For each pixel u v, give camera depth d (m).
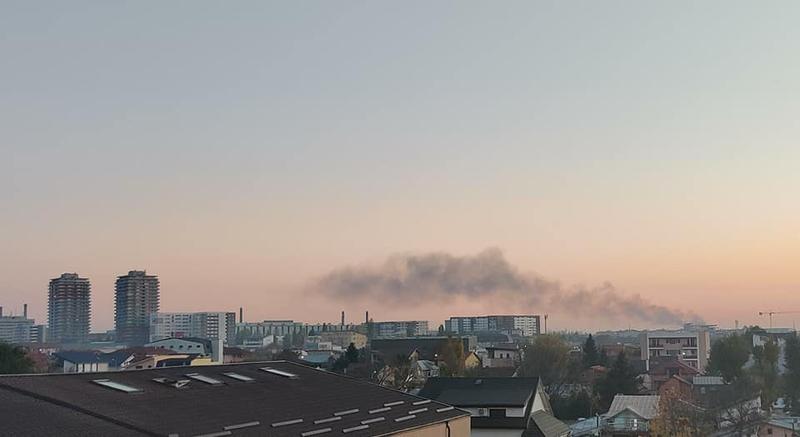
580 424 77.44
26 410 23.03
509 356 136.12
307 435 27.30
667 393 75.88
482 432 56.03
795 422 70.69
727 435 69.56
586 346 131.88
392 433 31.22
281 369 40.06
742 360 104.69
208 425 25.17
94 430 22.08
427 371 109.38
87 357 106.19
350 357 117.88
